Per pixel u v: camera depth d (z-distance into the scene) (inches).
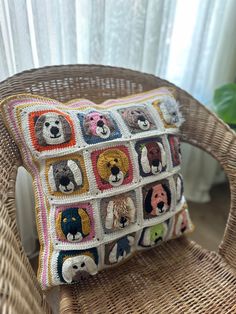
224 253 30.1
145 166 27.5
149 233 28.4
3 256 18.2
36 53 32.1
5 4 28.4
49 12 31.2
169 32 40.1
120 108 28.9
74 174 25.0
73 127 25.7
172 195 29.2
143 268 29.3
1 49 29.6
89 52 35.4
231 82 50.1
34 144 24.9
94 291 26.8
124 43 37.1
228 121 41.8
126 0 34.4
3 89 27.4
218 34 44.6
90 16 33.1
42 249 25.8
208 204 58.3
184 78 46.6
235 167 29.4
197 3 40.8
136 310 25.5
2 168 24.9
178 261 30.1
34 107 25.3
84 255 25.4
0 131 26.1
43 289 25.0
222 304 26.1
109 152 26.2
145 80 34.2
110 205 25.9
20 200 38.0
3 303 15.4
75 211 25.0
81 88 31.8
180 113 32.5
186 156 53.2
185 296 26.8
